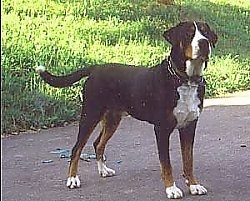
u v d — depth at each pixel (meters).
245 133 6.50
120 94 4.79
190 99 4.49
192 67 4.41
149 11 11.39
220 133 6.48
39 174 5.10
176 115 4.50
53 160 5.50
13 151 5.78
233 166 5.27
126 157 5.57
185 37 4.39
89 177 5.01
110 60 8.73
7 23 8.89
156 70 4.59
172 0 12.00
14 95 7.03
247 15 13.86
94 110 4.84
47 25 9.31
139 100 4.67
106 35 9.69
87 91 4.86
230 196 4.57
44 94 7.19
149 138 6.28
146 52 9.48
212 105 8.08
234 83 9.48
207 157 5.55
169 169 4.55
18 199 4.55
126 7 11.23
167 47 9.94
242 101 8.41
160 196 4.57
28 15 9.52
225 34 12.09
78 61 8.23
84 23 9.88
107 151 5.75
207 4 13.53
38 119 6.71
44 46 8.38
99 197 4.57
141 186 4.78
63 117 6.90
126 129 6.66
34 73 7.54
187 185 4.66
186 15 12.10
